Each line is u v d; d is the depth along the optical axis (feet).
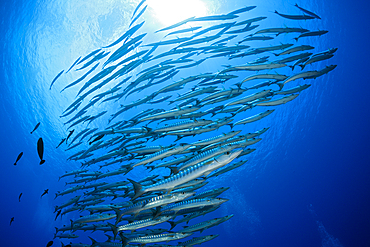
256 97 23.66
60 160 73.67
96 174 31.07
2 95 68.08
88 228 27.40
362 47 63.62
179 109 23.07
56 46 60.03
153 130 22.44
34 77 64.28
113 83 59.77
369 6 59.16
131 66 33.09
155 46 32.71
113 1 54.44
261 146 75.36
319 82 69.77
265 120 72.79
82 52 60.08
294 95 24.34
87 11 56.03
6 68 64.18
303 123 73.46
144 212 21.89
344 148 73.05
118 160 30.45
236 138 23.34
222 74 27.68
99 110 62.90
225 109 26.21
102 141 30.78
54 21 57.47
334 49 25.03
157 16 55.52
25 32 59.41
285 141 74.79
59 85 63.21
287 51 25.48
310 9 59.82
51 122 68.95
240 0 56.54
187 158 21.44
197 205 19.49
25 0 55.57
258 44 61.41
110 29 57.47
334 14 60.70
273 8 58.65
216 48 32.30
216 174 26.08
